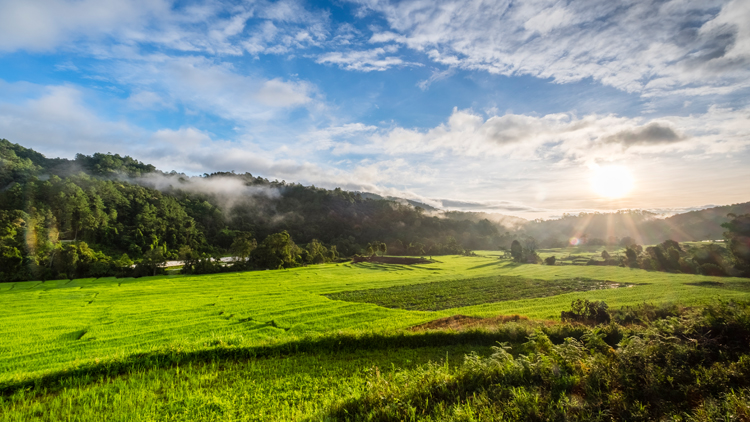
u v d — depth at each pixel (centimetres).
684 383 865
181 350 1761
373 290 6362
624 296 4775
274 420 1099
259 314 4125
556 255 13825
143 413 1216
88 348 2748
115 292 6094
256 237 17762
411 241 17912
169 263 10525
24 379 1450
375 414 907
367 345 2016
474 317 3191
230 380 1530
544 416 768
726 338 1147
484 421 765
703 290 5125
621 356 1023
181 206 17938
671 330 1242
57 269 7944
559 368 1039
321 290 6369
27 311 4431
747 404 674
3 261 7381
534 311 3888
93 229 11512
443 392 995
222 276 8725
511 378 1017
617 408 781
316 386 1418
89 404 1312
